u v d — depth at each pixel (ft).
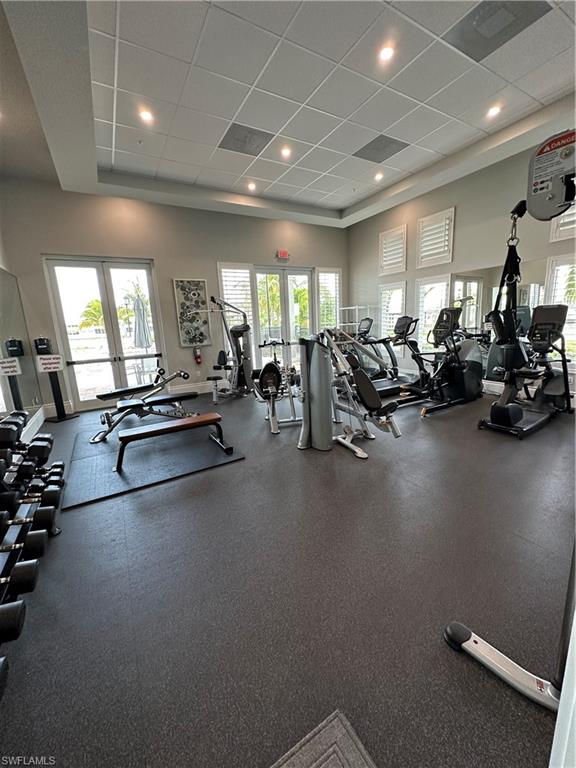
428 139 13.61
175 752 3.25
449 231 18.48
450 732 3.27
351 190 18.48
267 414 15.23
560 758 2.21
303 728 3.38
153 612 4.85
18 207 14.92
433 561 5.58
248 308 21.48
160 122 11.53
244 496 8.02
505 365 11.48
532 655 3.96
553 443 10.34
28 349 15.44
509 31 8.52
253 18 7.77
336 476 8.80
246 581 5.35
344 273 25.25
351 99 10.89
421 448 10.42
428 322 20.22
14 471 7.63
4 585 4.87
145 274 18.44
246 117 11.53
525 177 15.26
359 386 9.71
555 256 14.62
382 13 7.84
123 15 7.46
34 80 8.13
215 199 17.60
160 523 7.07
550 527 6.33
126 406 12.79
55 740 3.39
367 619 4.56
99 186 15.08
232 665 4.03
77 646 4.36
